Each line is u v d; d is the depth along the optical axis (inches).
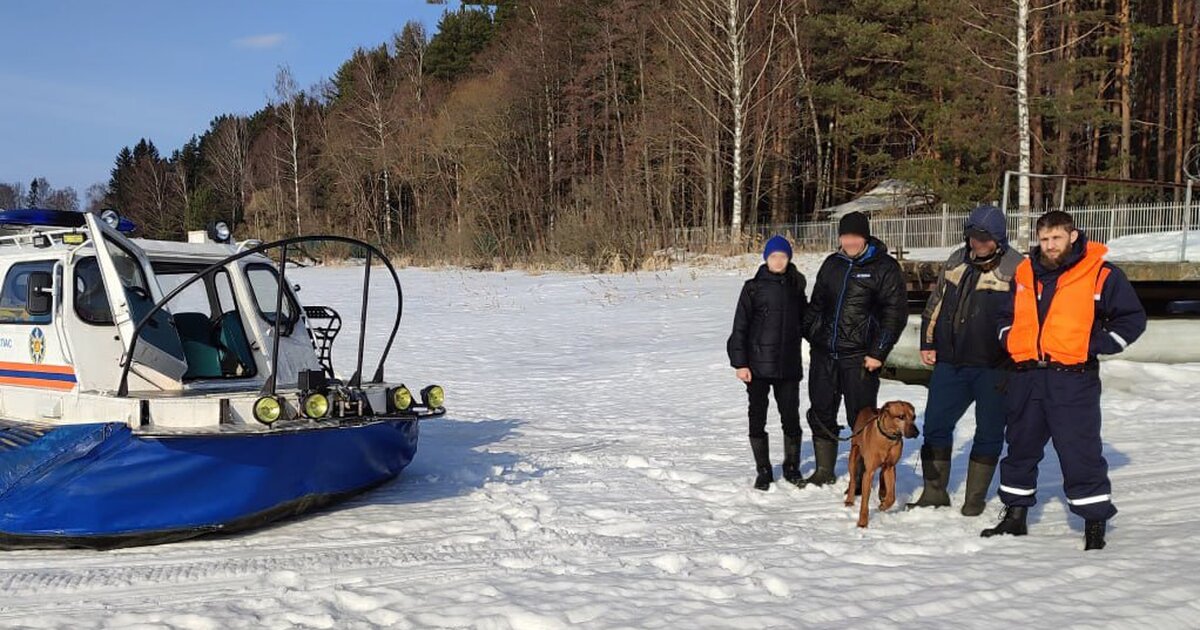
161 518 212.5
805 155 1815.9
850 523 224.2
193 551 212.2
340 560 202.1
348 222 2536.9
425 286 1282.0
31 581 190.9
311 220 2546.8
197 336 269.3
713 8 1439.5
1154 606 157.9
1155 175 1471.5
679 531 220.7
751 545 206.7
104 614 170.9
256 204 2780.5
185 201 3506.4
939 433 233.8
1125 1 1246.9
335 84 3152.1
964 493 252.1
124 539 213.3
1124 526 209.6
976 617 156.3
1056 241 194.9
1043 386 198.2
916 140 1640.0
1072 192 1257.4
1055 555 190.4
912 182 1402.6
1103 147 1524.4
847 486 260.7
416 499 258.7
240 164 3125.0
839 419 358.0
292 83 2600.9
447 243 1812.3
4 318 257.4
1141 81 1481.3
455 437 359.3
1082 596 163.9
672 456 311.7
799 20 1561.3
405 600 172.1
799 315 258.7
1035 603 161.6
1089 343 193.8
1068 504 214.1
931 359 236.1
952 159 1407.5
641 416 395.9
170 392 241.6
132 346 222.7
